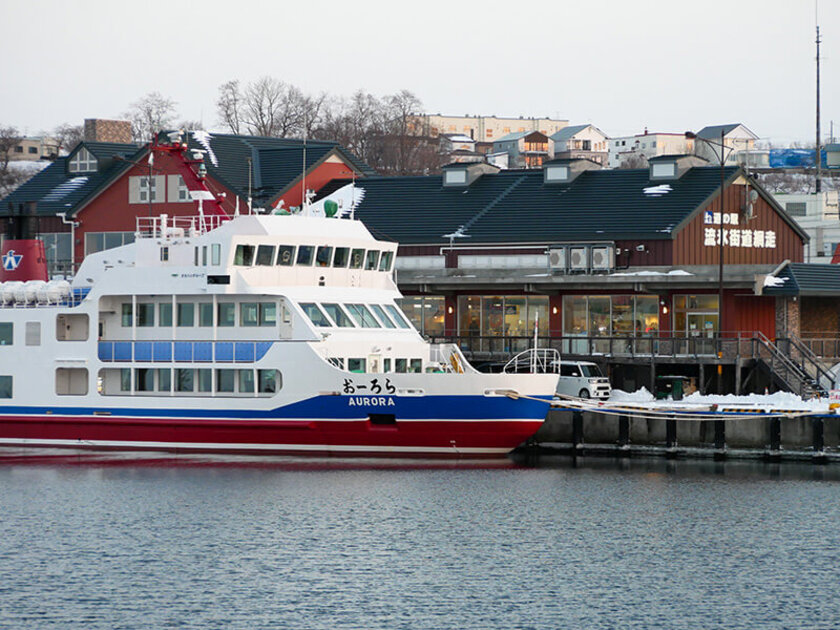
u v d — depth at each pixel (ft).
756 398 366.02
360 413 340.18
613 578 255.70
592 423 364.99
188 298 352.69
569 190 474.08
